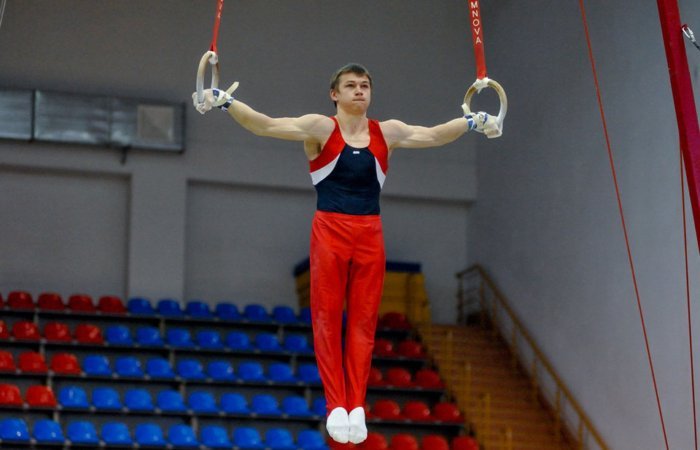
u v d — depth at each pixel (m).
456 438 40.44
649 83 37.06
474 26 15.59
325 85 49.69
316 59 49.81
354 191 14.17
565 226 42.53
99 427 39.25
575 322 41.25
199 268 48.03
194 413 39.78
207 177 47.75
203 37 48.47
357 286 14.17
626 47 38.59
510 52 48.41
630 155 38.09
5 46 46.22
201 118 48.09
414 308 48.72
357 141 14.23
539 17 45.78
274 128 13.96
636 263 37.31
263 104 48.78
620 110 38.84
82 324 43.00
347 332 14.22
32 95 45.47
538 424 42.00
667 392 35.09
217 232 48.53
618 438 37.84
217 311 45.81
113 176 47.16
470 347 46.78
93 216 46.81
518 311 46.16
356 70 14.20
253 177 48.38
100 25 47.41
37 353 40.34
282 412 40.75
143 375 41.06
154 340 43.22
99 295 46.31
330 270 14.02
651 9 37.09
